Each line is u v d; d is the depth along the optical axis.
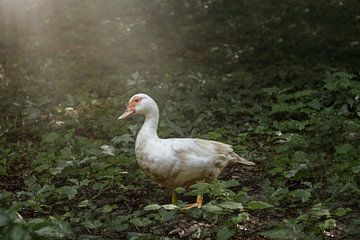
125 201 7.67
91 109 12.33
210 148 7.30
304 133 10.41
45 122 11.59
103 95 13.78
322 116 10.71
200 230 6.46
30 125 11.43
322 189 7.88
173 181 7.19
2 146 10.16
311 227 6.12
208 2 21.19
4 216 4.78
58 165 8.55
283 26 19.02
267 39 17.97
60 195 7.64
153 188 8.22
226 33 18.81
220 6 20.89
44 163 8.91
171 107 11.86
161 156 7.04
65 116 11.93
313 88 13.01
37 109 11.84
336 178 7.79
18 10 20.16
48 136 9.76
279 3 20.47
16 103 12.61
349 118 11.16
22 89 13.99
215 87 13.40
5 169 9.05
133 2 21.34
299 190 7.07
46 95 13.45
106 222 6.65
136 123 11.04
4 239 4.77
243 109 11.75
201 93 13.05
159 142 7.14
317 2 20.28
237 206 6.09
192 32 19.19
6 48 17.86
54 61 16.66
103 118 11.48
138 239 5.51
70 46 18.22
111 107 12.33
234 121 11.48
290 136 9.52
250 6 20.45
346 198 7.43
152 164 7.10
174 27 19.80
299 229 5.80
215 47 17.86
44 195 7.38
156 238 5.96
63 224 5.22
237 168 9.04
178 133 10.48
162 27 19.75
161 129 10.61
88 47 18.19
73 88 14.34
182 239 6.39
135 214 6.65
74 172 8.45
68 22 19.92
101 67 16.27
